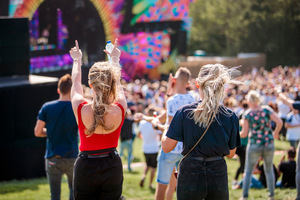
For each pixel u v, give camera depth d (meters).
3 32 8.84
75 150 4.57
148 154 8.02
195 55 48.22
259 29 55.84
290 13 55.75
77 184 2.95
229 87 19.50
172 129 3.17
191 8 59.69
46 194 6.96
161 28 33.12
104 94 2.88
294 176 7.16
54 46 23.89
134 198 7.04
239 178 8.48
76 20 26.30
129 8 30.39
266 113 5.88
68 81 4.60
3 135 8.47
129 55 32.03
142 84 26.97
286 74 34.88
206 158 3.12
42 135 4.68
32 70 22.84
